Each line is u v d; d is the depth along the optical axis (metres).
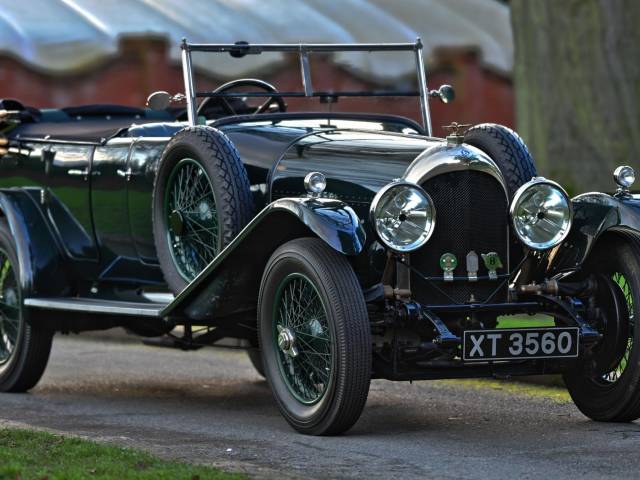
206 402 16.72
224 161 14.72
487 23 40.47
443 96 17.69
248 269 14.38
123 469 11.25
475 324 13.86
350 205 14.38
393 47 17.66
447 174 13.77
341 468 11.91
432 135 17.53
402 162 14.30
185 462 12.03
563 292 14.25
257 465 12.02
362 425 14.44
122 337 24.30
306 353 13.67
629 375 13.87
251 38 35.31
